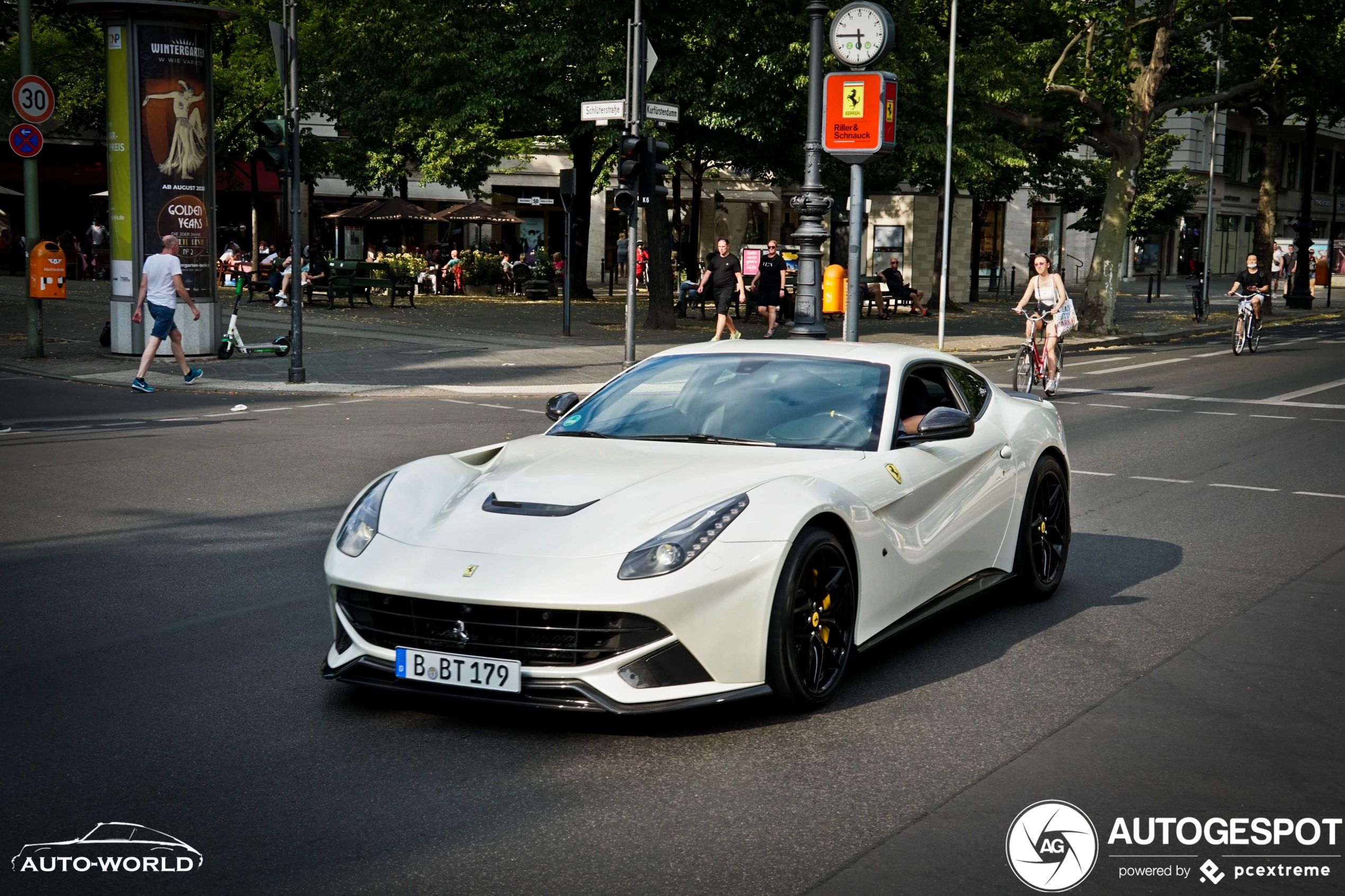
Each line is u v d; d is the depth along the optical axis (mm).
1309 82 31562
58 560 7117
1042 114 32438
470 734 4449
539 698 4289
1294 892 3377
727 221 52188
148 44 18531
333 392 15898
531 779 4043
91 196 36094
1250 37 30438
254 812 3762
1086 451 12117
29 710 4672
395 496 4891
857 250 17000
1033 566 6449
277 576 6789
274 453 11062
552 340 23062
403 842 3559
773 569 4426
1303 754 4387
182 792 3908
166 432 12266
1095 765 4238
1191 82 34719
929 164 29031
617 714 4617
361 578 4480
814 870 3406
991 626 6078
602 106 17922
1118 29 27609
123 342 19062
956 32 29844
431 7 28156
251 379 16781
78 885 3275
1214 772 4199
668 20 25188
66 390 15875
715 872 3385
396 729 4496
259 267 32906
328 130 44719
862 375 5730
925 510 5473
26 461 10492
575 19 25938
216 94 34844
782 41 24688
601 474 4895
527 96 26859
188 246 19016
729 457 5094
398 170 38531
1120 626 6094
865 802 3885
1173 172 47906
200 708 4707
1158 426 14008
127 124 18594
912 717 4707
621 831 3639
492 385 16641
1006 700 4922
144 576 6781
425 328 24875
